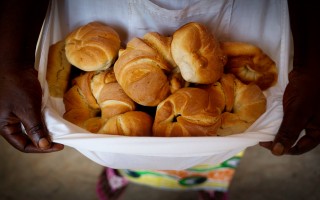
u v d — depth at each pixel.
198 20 0.46
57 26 0.46
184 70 0.40
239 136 0.36
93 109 0.44
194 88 0.40
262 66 0.47
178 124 0.38
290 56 0.45
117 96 0.41
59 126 0.36
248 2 0.46
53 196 0.74
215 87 0.42
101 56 0.42
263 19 0.47
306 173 0.80
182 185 0.56
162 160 0.36
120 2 0.44
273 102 0.41
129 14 0.45
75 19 0.47
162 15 0.44
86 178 0.77
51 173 0.78
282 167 0.81
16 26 0.37
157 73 0.39
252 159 0.82
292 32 0.42
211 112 0.38
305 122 0.36
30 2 0.38
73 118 0.42
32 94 0.35
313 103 0.36
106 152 0.36
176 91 0.40
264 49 0.50
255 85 0.44
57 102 0.43
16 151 0.80
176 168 0.38
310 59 0.38
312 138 0.37
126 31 0.47
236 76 0.46
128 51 0.41
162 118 0.38
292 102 0.37
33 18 0.39
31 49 0.38
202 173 0.53
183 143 0.34
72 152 0.81
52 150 0.36
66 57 0.44
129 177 0.58
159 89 0.39
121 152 0.35
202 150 0.35
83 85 0.43
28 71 0.37
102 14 0.46
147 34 0.42
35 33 0.39
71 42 0.44
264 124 0.38
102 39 0.43
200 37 0.41
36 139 0.34
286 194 0.77
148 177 0.55
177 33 0.41
